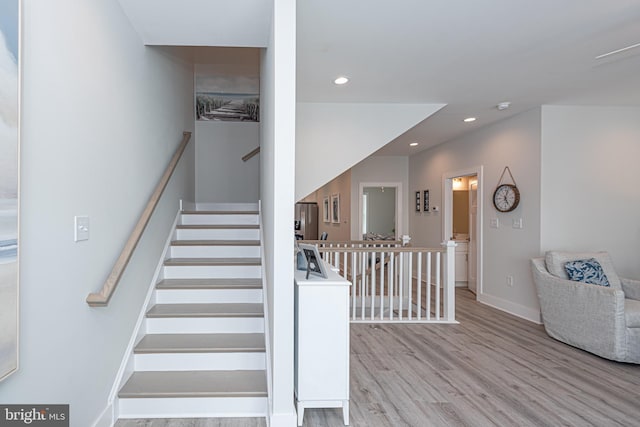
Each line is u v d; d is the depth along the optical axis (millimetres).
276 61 2104
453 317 4461
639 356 3139
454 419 2316
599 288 3348
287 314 2135
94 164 2004
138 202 2713
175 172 3990
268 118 2699
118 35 2316
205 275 3469
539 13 2410
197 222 4293
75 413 1806
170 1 2234
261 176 4027
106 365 2172
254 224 4324
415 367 3123
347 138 4426
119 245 2346
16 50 1314
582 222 4387
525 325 4355
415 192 7664
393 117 4434
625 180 4422
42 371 1536
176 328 2893
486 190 5375
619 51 2914
